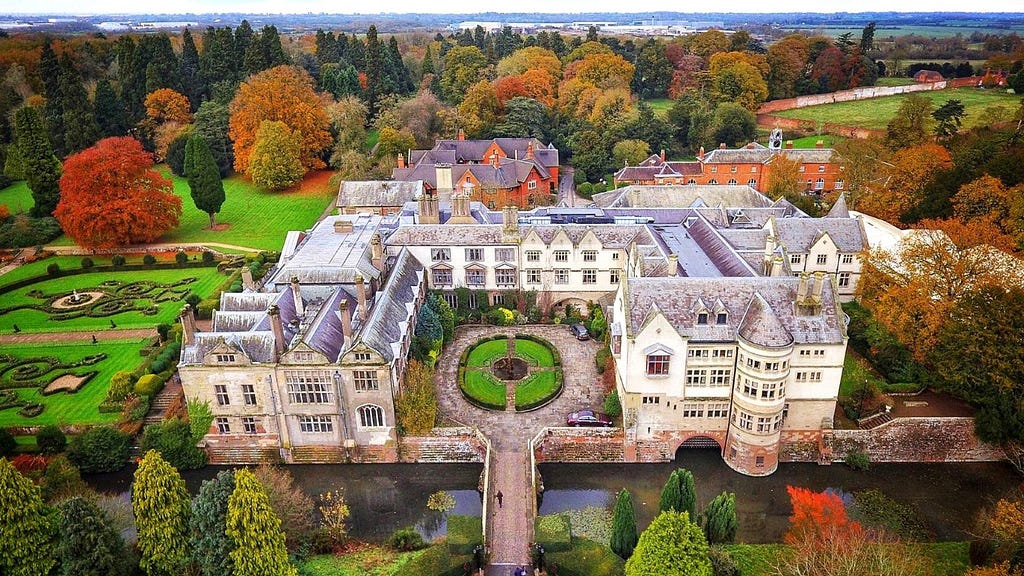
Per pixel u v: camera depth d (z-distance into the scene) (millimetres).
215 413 78000
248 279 92250
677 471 63750
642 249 98312
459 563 63500
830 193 164375
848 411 82250
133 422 84188
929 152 135000
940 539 68875
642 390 77000
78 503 55125
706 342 74438
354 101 192250
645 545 54406
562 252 107062
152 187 143625
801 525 62438
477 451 79250
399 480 78188
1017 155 119438
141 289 125812
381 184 153250
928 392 86312
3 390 92562
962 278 86125
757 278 77938
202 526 56312
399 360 81062
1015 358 74062
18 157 169625
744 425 75625
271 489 65688
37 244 146250
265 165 172125
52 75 193750
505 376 93875
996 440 75000
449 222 115750
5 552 53312
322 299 92562
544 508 73500
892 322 87062
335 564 64875
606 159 191125
